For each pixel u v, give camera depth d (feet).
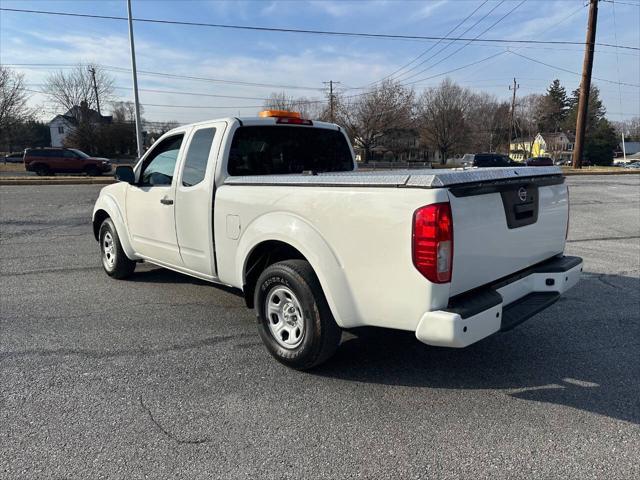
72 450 8.80
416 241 9.25
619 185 68.59
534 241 12.03
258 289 12.32
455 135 242.37
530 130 277.23
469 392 10.91
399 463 8.43
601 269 21.62
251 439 9.16
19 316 15.93
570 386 11.13
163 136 16.58
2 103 161.38
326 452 8.75
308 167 16.53
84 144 214.07
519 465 8.34
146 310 16.57
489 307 9.79
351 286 10.46
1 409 10.18
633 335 14.11
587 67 105.29
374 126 231.30
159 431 9.41
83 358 12.72
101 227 20.51
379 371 12.00
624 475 8.05
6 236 30.89
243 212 12.72
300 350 11.59
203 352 13.14
